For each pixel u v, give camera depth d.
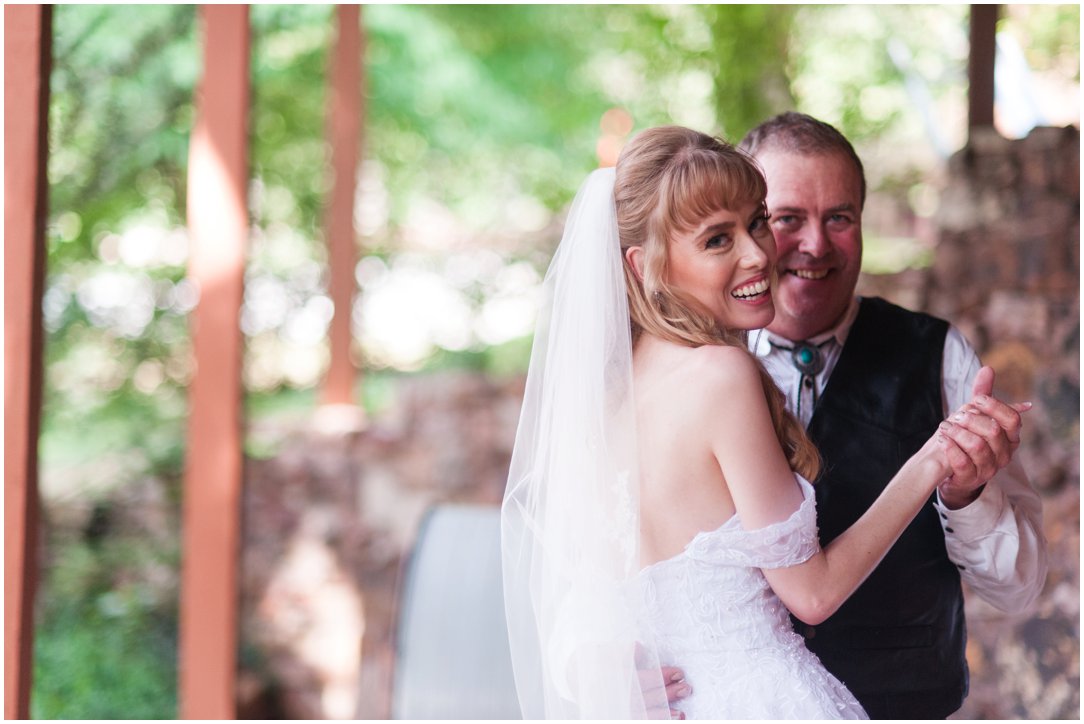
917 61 8.43
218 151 4.57
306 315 9.46
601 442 1.89
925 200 6.62
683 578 1.85
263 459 6.65
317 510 6.59
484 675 4.25
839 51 8.52
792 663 1.88
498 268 9.49
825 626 2.20
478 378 6.84
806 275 2.28
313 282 9.48
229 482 4.57
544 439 2.02
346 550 6.46
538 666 2.11
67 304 7.99
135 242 8.27
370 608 6.34
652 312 1.93
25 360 2.94
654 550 1.89
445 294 9.55
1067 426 4.27
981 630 4.16
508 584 2.12
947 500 2.16
